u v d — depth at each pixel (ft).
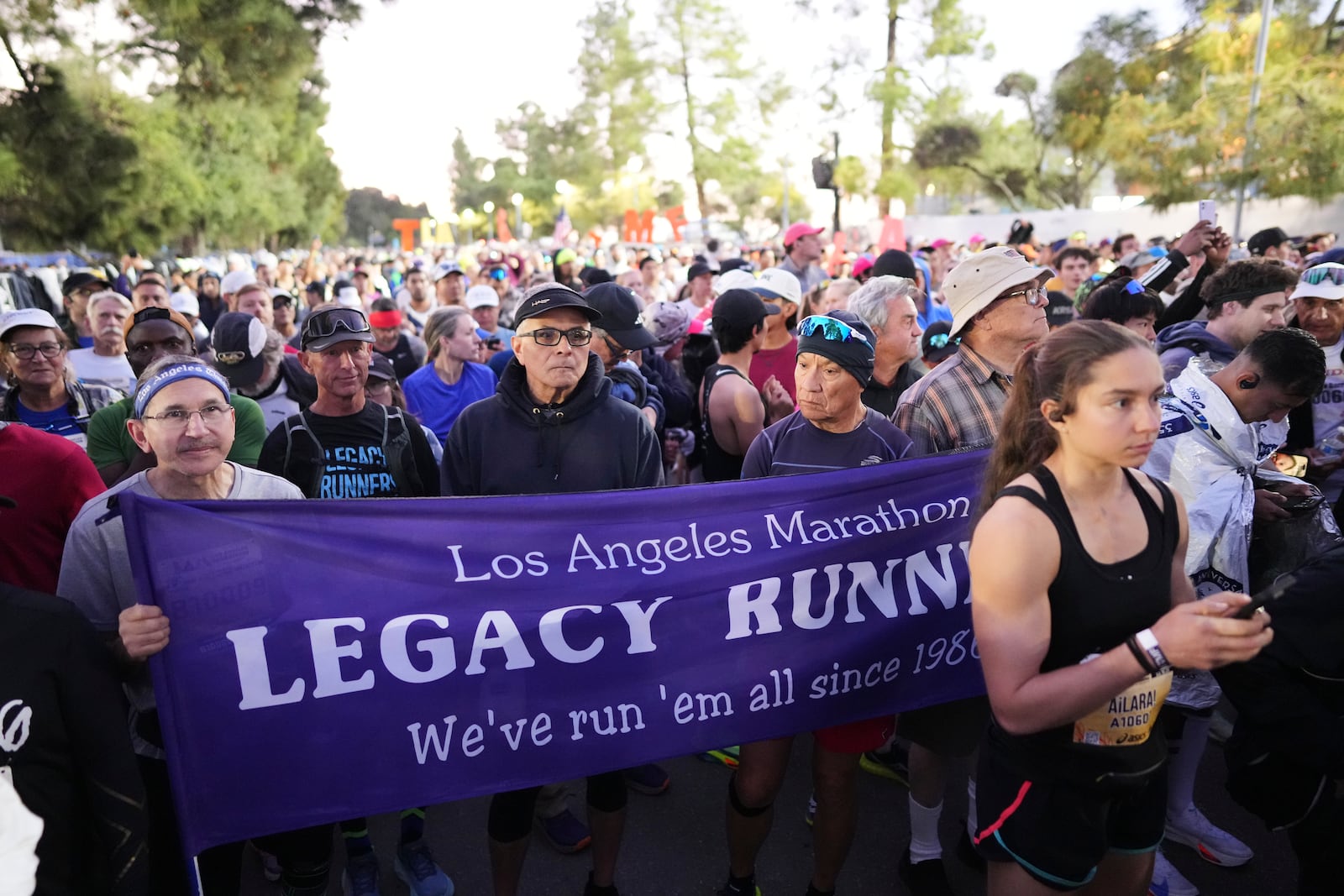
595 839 9.21
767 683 8.63
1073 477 6.37
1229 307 12.75
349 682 7.56
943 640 9.16
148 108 74.64
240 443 12.19
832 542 8.75
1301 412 13.97
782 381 15.74
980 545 6.36
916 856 10.12
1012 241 39.14
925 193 139.85
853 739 8.96
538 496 7.99
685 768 12.98
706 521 8.43
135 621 6.79
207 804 7.30
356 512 7.52
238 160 107.55
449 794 7.89
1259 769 8.01
